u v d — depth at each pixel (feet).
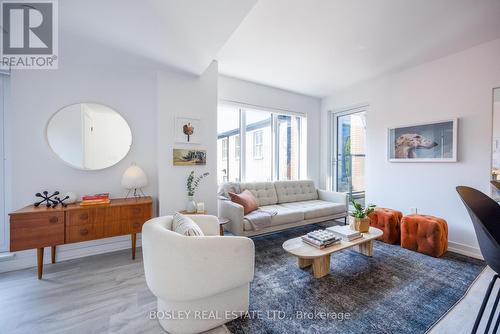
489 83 8.00
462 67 8.65
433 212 9.50
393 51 8.75
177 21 5.50
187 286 4.18
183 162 9.08
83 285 6.18
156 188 9.34
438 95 9.34
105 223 7.14
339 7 6.20
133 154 8.91
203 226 6.52
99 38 6.26
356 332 4.50
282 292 5.88
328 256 6.78
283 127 14.29
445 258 7.91
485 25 7.02
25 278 6.55
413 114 10.18
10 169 7.36
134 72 8.89
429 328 4.59
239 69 10.59
